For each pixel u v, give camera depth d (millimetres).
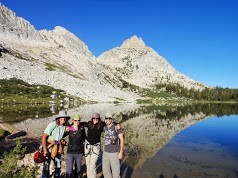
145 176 18172
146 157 24078
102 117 53969
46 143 12406
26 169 10070
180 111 96062
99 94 161500
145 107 116188
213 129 47156
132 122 54281
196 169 20609
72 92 142875
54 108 76312
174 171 19781
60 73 183250
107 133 13453
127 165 20922
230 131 44625
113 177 13406
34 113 59625
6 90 112250
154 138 35594
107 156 13383
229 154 26516
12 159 9898
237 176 19062
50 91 129250
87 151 13633
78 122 13023
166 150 27859
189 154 26125
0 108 68875
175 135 39125
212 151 27922
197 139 35938
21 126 39000
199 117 72625
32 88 125938
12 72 143625
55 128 12539
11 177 9578
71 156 13016
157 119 62250
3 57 173375
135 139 34188
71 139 13023
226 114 86312
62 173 15570
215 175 19219
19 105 81812
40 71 169625
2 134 28391
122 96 184250
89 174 13633
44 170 12461
